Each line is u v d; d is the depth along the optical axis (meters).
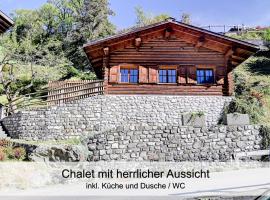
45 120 16.52
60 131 16.44
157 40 19.02
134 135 13.25
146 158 13.05
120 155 13.00
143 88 18.31
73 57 39.75
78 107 16.91
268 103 22.11
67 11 50.06
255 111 18.41
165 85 18.44
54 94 17.56
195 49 19.00
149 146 13.19
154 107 17.67
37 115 16.58
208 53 19.00
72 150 12.29
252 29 44.22
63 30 49.06
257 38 41.22
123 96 17.64
